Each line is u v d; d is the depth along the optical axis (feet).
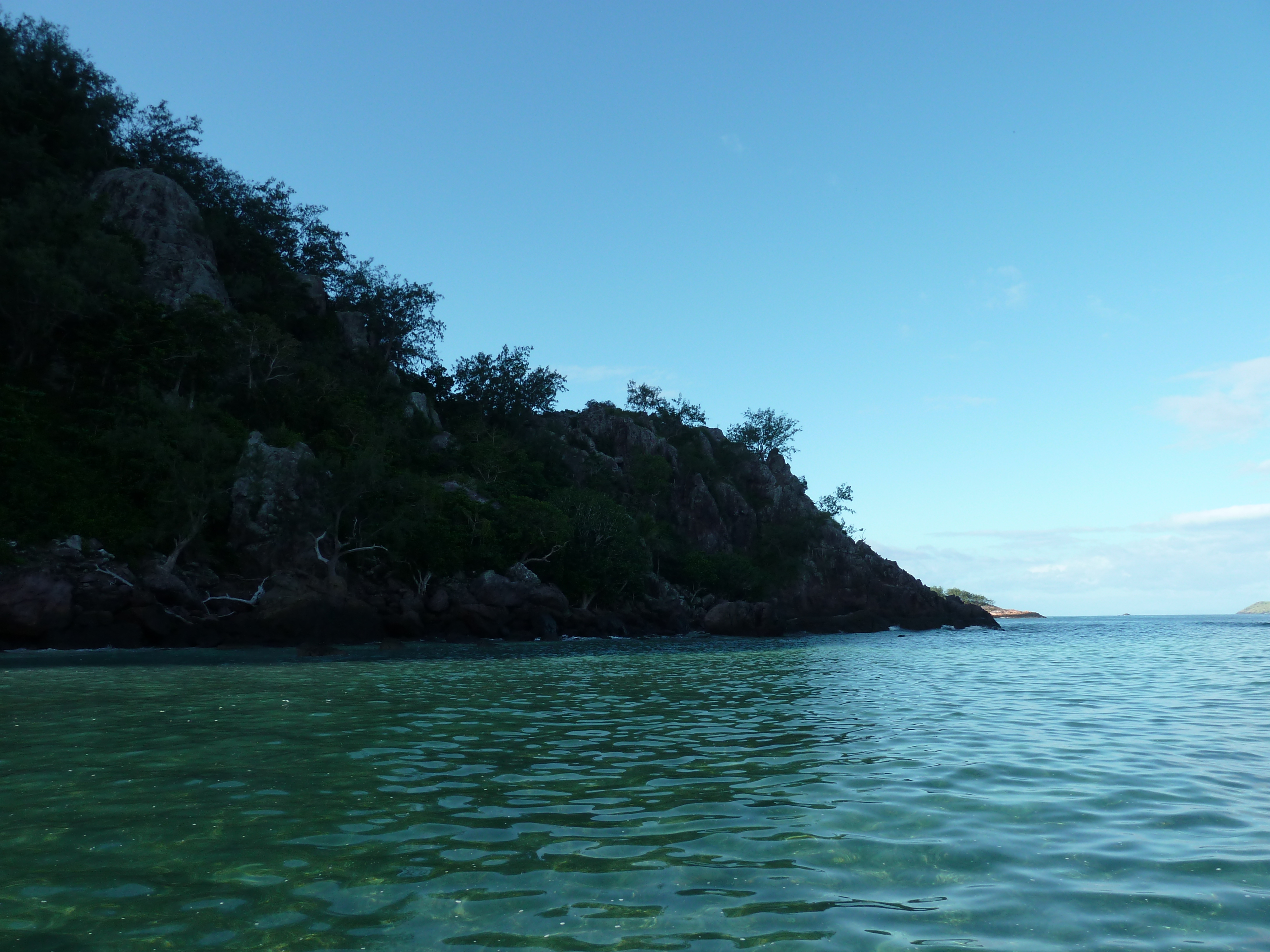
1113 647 155.63
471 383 370.94
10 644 123.24
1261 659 113.19
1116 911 16.71
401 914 16.70
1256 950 14.67
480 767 32.94
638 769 32.53
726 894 17.93
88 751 36.32
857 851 21.07
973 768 32.50
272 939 15.33
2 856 20.53
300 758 34.78
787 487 479.00
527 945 15.02
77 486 156.46
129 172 251.60
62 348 190.80
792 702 58.90
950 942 15.07
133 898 17.57
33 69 254.06
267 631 146.82
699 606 311.06
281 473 176.76
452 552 201.67
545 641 186.19
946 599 369.09
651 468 377.50
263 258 290.76
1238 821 23.95
